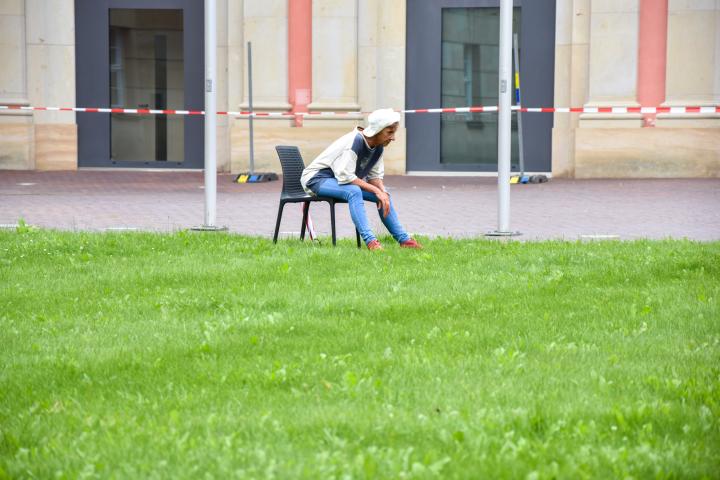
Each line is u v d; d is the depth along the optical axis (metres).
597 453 9.50
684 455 9.47
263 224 29.88
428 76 50.88
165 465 9.34
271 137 50.78
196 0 53.00
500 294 17.58
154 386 12.06
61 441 10.11
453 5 50.56
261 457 9.39
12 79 52.03
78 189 41.75
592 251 22.39
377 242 23.22
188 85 53.25
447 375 12.29
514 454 9.36
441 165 51.22
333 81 50.88
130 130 53.44
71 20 52.44
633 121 47.44
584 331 14.77
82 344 14.22
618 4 47.41
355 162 23.66
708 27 46.81
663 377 12.16
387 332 14.77
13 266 21.11
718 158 46.88
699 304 16.50
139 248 23.28
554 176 49.16
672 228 28.58
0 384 12.26
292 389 11.67
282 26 50.78
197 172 52.66
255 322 15.37
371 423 10.38
